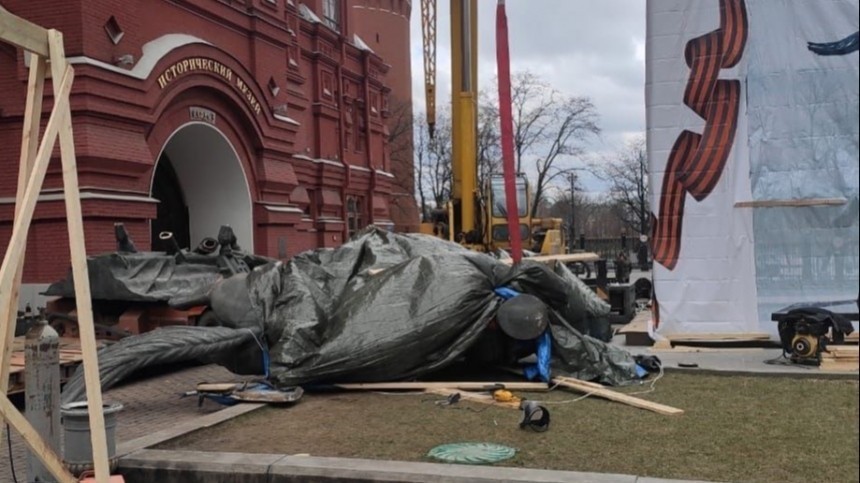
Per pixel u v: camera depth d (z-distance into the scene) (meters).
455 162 18.97
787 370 9.48
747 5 11.57
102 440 4.41
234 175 20.58
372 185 32.16
